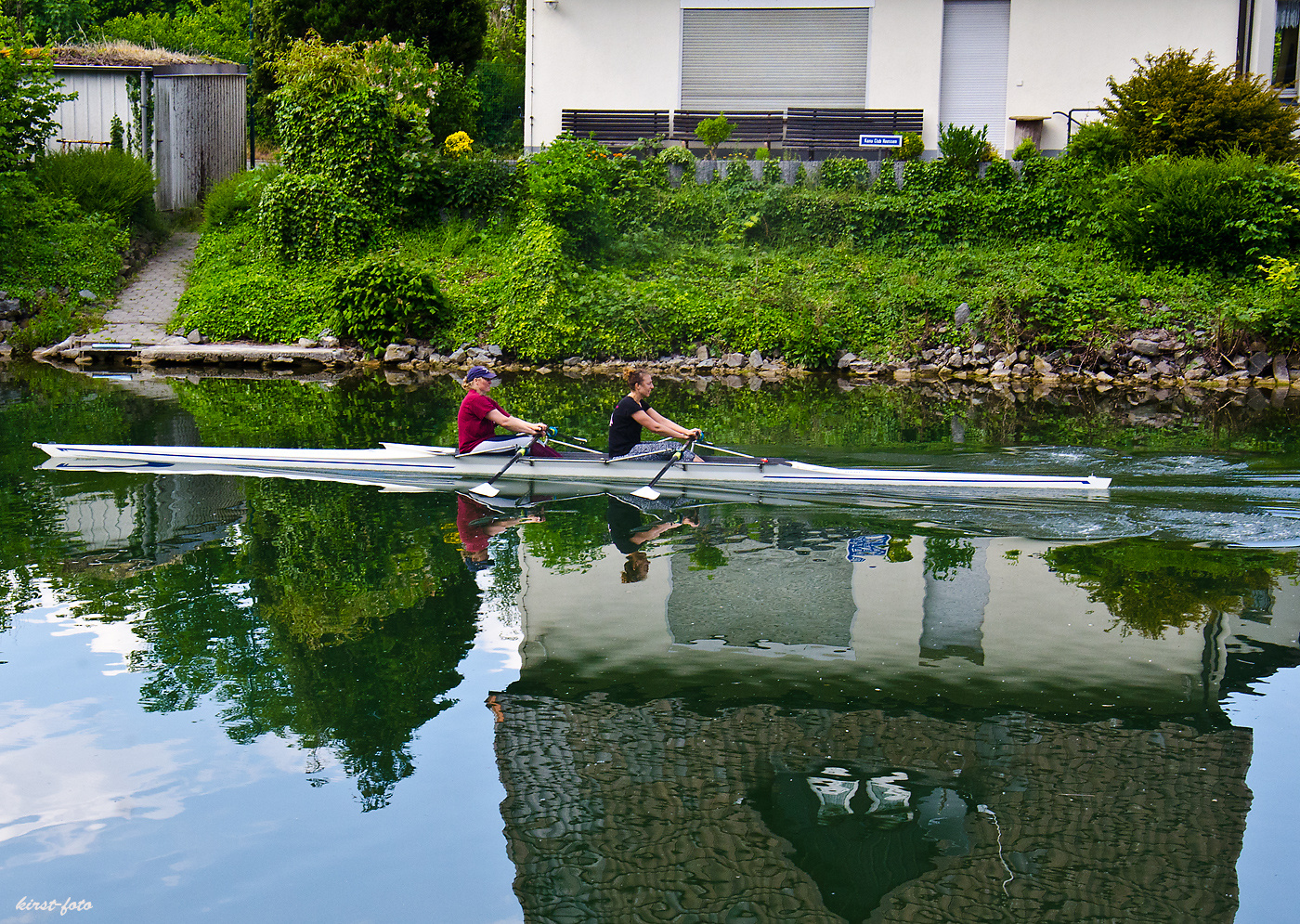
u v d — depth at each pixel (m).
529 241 20.86
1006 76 24.25
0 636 6.41
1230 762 4.88
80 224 21.88
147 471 11.12
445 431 13.21
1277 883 4.05
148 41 31.53
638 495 10.10
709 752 5.01
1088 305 19.11
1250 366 18.27
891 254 22.47
